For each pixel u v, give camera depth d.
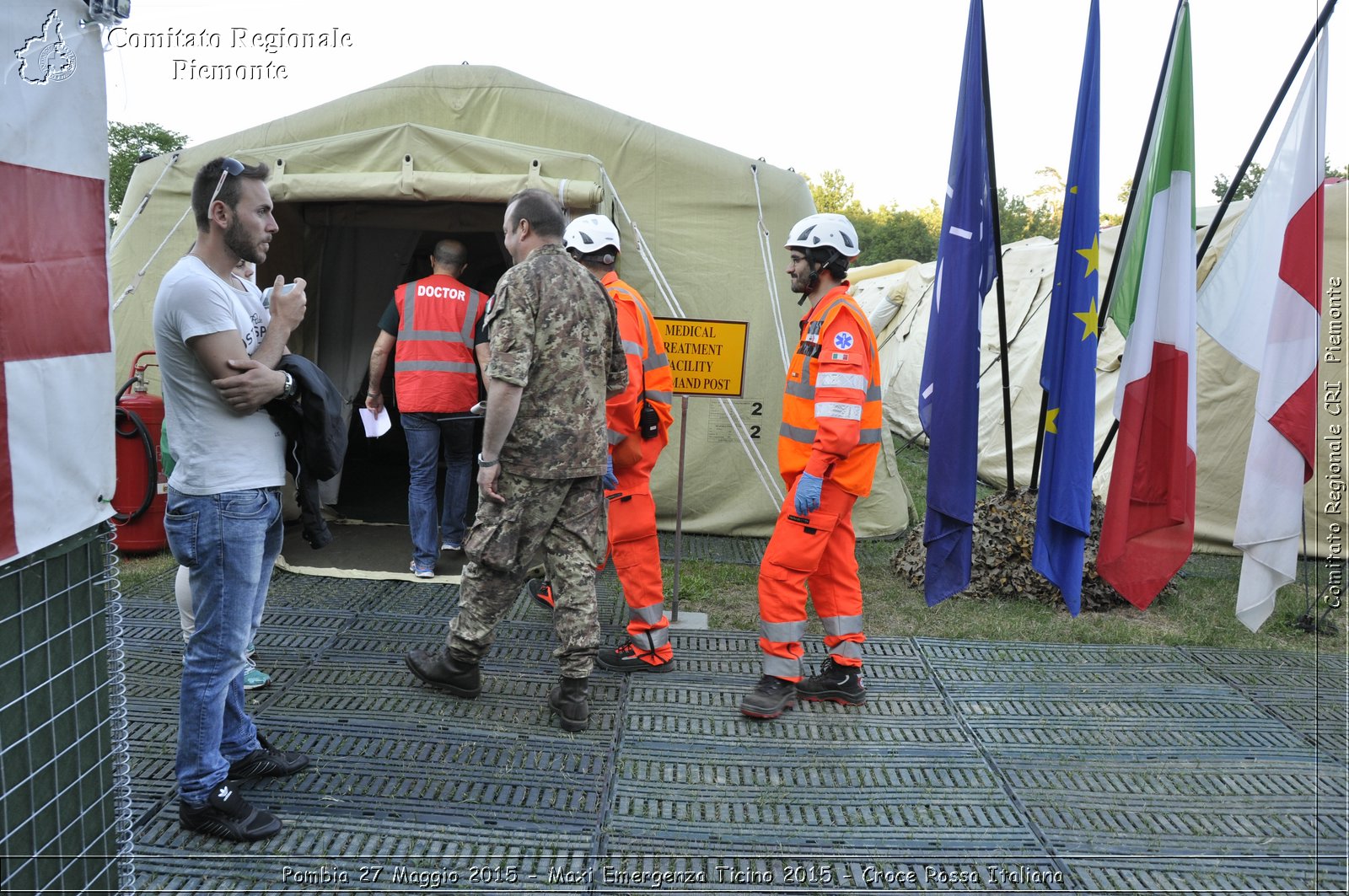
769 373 5.94
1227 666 4.26
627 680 3.85
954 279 4.28
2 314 1.59
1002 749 3.36
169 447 2.94
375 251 6.41
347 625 4.31
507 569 3.31
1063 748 3.39
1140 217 4.54
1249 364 4.46
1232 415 6.14
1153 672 4.16
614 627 4.45
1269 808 3.02
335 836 2.64
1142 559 4.53
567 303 3.20
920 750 3.34
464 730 3.31
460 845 2.62
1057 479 4.43
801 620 3.54
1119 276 4.63
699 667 4.02
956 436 4.29
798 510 3.39
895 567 5.50
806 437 3.51
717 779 3.06
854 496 3.53
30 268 1.66
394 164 5.23
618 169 5.80
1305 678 4.13
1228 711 3.77
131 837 2.12
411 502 5.00
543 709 3.52
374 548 5.59
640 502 3.81
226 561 2.46
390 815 2.76
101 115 1.83
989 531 5.22
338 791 2.87
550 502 3.28
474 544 3.29
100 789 1.99
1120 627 4.71
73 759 1.89
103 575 1.96
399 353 4.95
